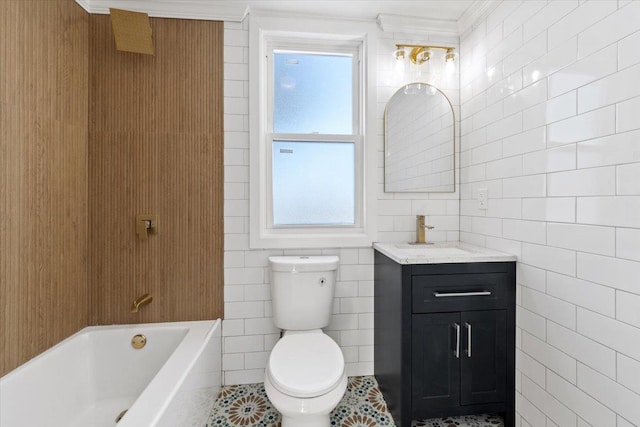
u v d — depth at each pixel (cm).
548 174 133
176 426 118
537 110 138
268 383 130
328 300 175
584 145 115
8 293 129
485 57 178
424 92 203
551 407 131
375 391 183
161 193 184
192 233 187
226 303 190
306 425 131
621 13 101
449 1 180
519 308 151
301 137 201
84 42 175
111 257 181
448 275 150
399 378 150
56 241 155
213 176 187
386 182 200
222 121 187
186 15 183
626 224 101
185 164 185
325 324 176
